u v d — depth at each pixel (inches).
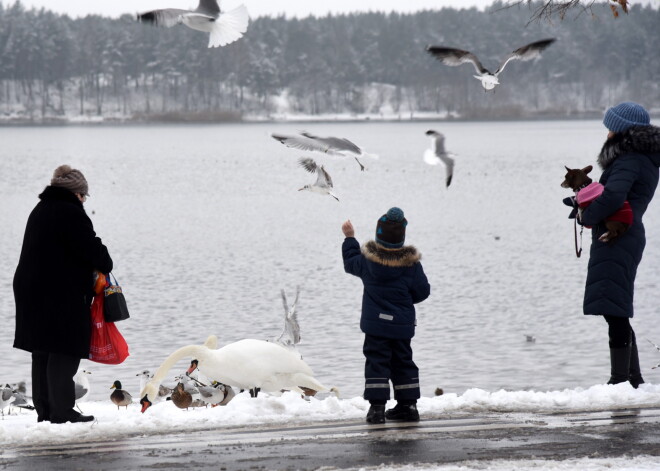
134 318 1509.6
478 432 506.3
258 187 4896.7
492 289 1828.2
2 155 7386.8
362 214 3599.9
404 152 7810.0
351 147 457.7
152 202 4074.8
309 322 1456.7
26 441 516.7
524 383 1052.5
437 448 468.8
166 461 451.5
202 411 577.6
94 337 579.2
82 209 575.8
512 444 473.4
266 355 608.7
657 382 1013.2
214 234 2903.5
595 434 492.4
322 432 518.3
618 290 607.5
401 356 552.1
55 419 565.6
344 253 554.6
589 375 1094.4
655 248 2359.7
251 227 3122.5
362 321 545.3
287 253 2429.9
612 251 607.5
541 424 524.1
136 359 1176.8
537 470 406.3
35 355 583.2
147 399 582.2
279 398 599.2
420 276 549.6
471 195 4379.9
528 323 1455.5
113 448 487.5
